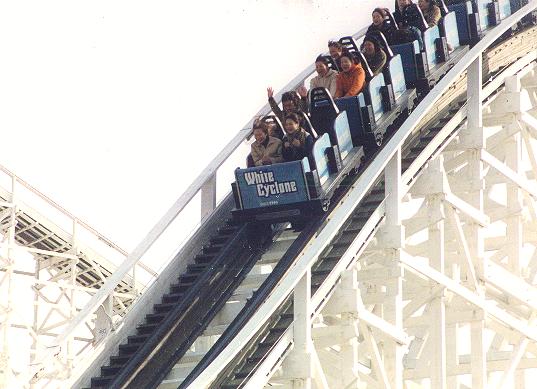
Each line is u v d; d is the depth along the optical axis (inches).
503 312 2126.0
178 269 1943.9
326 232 1759.4
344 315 1829.5
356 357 1822.1
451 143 2161.7
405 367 2078.0
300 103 1994.3
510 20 2237.9
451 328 2118.6
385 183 1940.2
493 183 2292.1
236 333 1759.4
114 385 1759.4
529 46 2529.5
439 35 2278.5
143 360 1793.8
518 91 2261.3
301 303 1733.5
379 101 2073.1
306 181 1894.7
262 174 1915.6
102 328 1920.5
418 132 2148.1
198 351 1852.9
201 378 1555.1
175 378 1804.9
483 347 2084.2
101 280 2625.5
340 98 2031.3
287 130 1932.8
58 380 2426.2
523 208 2349.9
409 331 2321.6
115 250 2603.3
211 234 2014.0
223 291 1909.4
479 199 2146.9
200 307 1875.0
